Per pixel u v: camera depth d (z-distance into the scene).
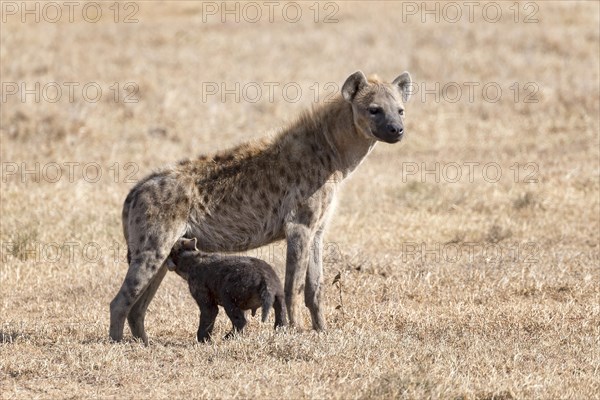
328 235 39.53
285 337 24.58
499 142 56.72
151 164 51.81
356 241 38.88
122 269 35.75
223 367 23.22
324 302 29.52
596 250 37.78
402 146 57.06
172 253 26.11
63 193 44.62
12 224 39.78
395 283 32.75
